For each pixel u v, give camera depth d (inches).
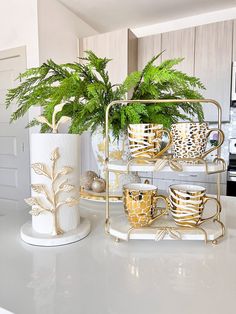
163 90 37.1
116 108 34.6
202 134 25.5
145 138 25.5
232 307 14.8
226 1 100.3
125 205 24.5
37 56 94.0
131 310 14.5
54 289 16.6
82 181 38.4
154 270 19.1
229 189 98.0
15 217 32.0
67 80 30.5
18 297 15.7
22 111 35.8
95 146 37.8
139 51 114.8
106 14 111.0
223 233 24.9
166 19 116.3
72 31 109.7
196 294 16.1
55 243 23.2
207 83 104.1
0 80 104.8
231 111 106.1
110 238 25.0
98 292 16.3
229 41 99.4
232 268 19.4
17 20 97.0
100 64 34.5
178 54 108.0
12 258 20.9
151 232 23.5
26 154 101.1
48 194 24.0
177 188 24.9
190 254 21.8
